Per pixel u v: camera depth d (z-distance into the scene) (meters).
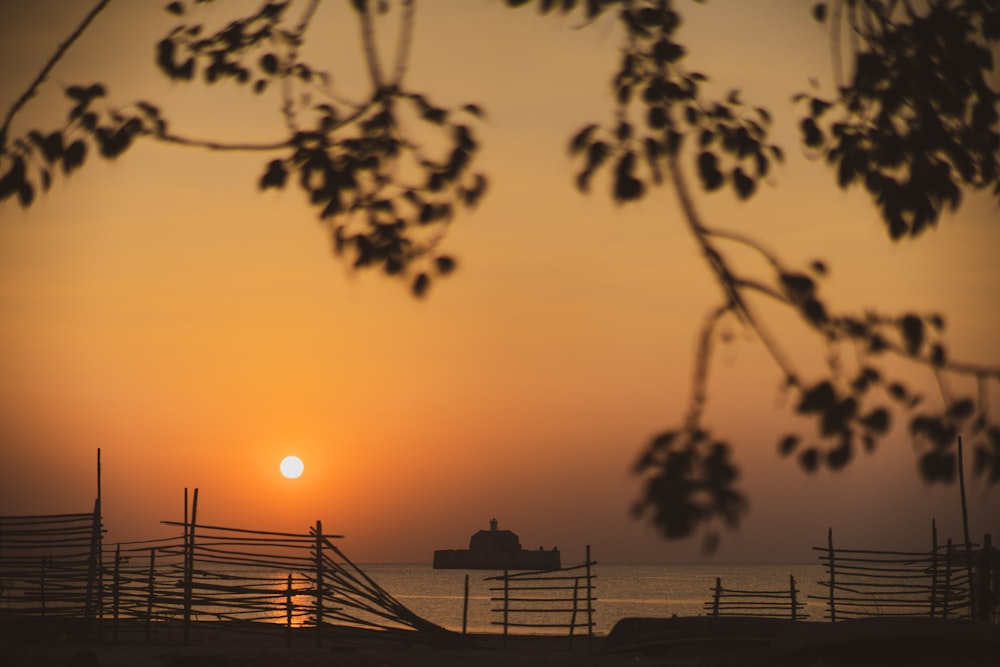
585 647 52.69
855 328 11.08
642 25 13.30
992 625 30.47
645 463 10.66
